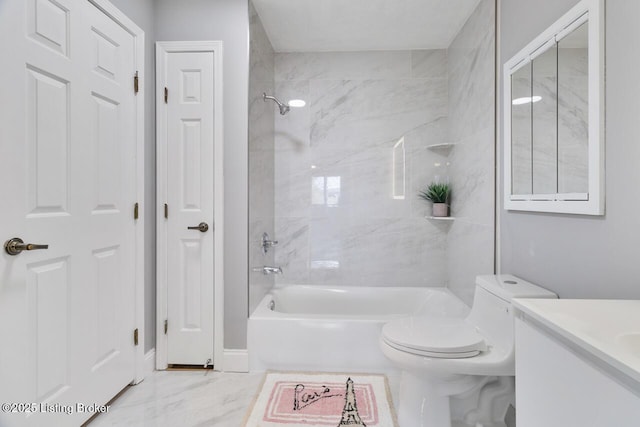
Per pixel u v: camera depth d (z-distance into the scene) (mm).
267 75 2615
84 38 1497
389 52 2820
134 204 1898
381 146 2832
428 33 2570
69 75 1412
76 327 1466
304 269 2879
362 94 2834
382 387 1882
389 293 2678
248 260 2115
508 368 1352
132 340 1894
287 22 2414
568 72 1280
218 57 2076
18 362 1184
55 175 1347
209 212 2096
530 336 863
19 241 1184
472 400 1566
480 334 1577
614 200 1080
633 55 1000
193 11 2090
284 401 1748
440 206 2650
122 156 1789
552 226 1413
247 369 2082
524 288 1469
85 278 1521
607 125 1105
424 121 2809
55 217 1346
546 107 1429
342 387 1882
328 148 2854
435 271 2822
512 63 1704
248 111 2098
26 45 1210
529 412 867
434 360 1381
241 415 1653
